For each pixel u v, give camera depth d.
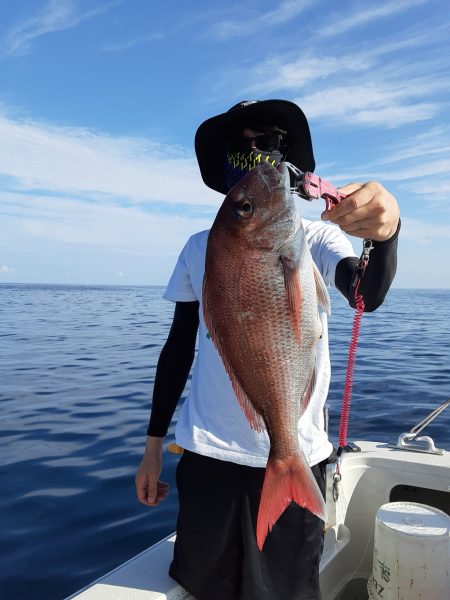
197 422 1.07
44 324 12.88
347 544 1.48
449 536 1.17
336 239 1.05
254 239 0.83
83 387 4.91
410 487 1.54
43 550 2.01
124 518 2.25
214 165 1.23
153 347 7.98
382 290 0.87
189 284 1.21
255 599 1.00
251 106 1.07
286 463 0.86
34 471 2.76
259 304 0.84
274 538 1.00
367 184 0.79
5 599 1.72
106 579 1.11
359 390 4.67
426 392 4.60
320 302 0.88
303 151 1.15
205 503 1.05
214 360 1.06
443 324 12.50
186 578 1.07
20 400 4.38
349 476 1.55
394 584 1.17
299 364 0.85
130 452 3.04
